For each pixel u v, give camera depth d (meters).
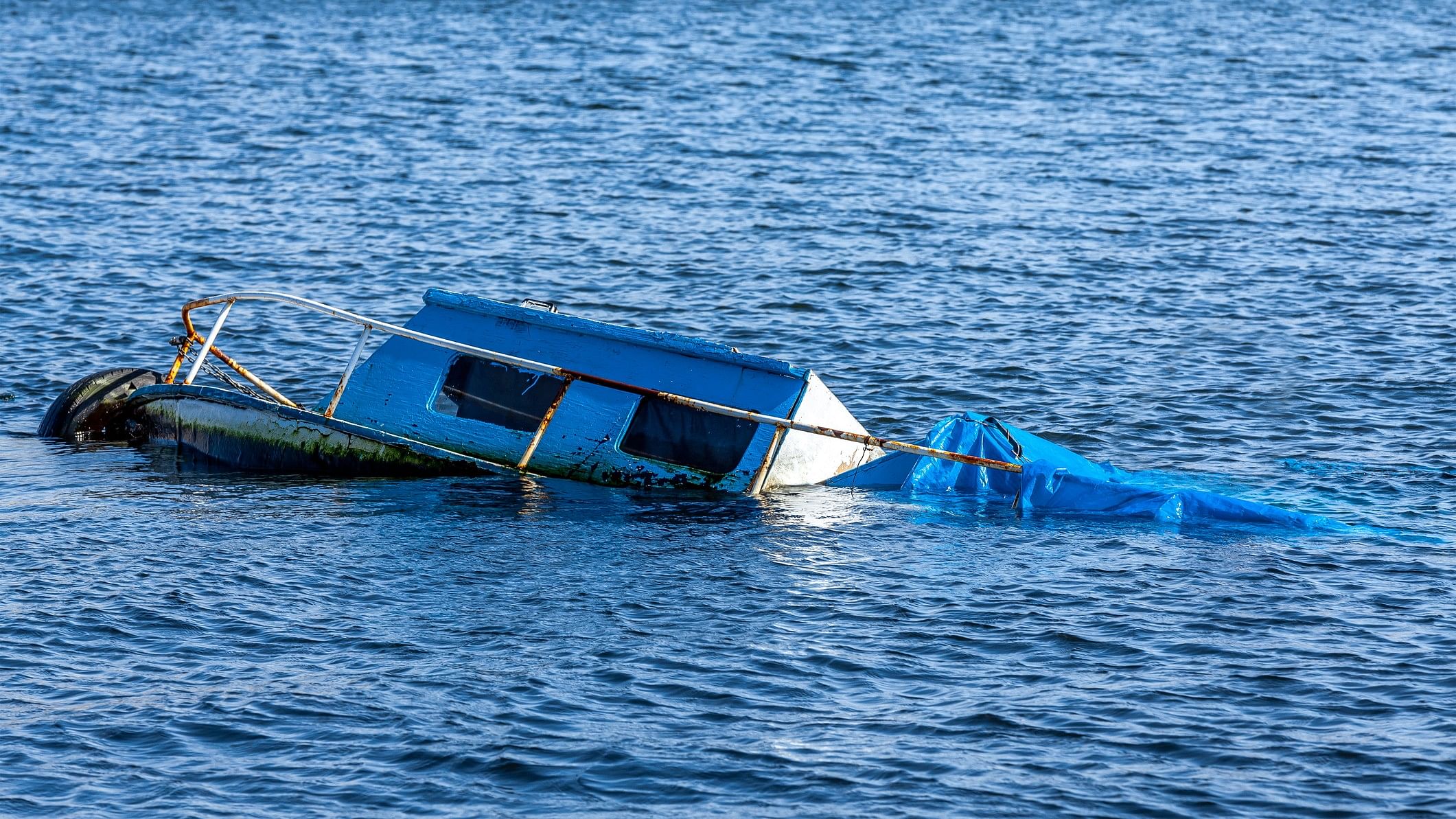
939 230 138.88
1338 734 49.09
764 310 113.06
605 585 61.22
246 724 49.16
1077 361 100.00
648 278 122.00
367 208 145.38
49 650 54.00
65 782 45.59
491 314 79.25
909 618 58.22
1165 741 48.59
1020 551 65.94
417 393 77.88
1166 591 61.00
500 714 50.00
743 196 152.88
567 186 156.38
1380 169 169.00
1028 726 49.62
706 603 59.44
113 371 83.81
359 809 44.53
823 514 71.12
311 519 69.00
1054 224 141.62
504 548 65.50
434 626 56.84
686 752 47.78
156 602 58.38
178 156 168.75
